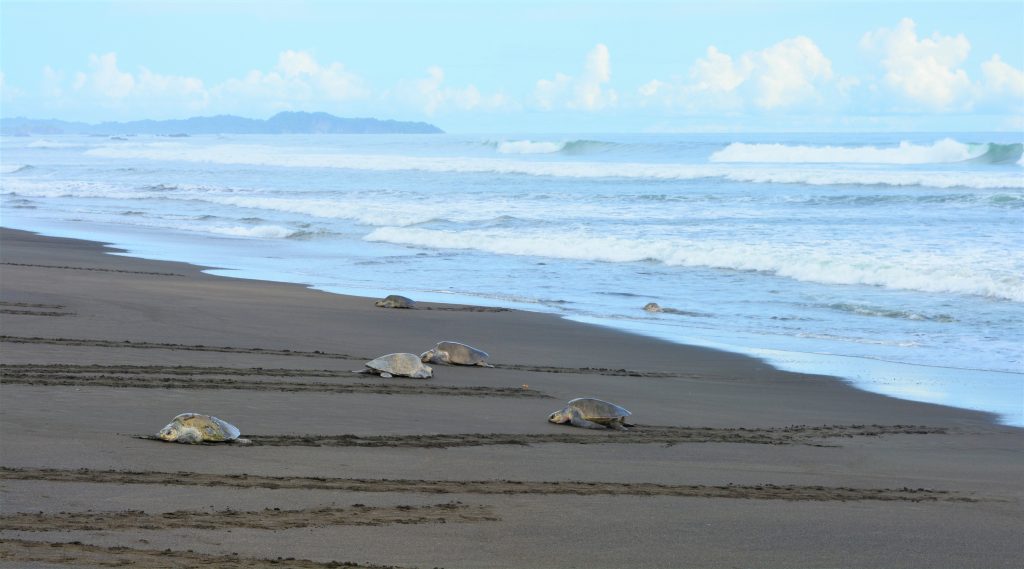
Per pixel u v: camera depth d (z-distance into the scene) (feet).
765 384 56.18
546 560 23.68
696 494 31.89
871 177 185.57
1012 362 62.23
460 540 24.89
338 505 27.50
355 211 158.92
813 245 108.99
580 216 145.07
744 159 277.03
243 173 270.26
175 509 25.91
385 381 50.96
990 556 26.16
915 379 57.77
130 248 121.19
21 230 140.05
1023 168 216.54
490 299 86.94
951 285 86.63
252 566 21.12
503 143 358.64
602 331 72.02
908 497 33.19
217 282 91.15
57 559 20.38
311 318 72.33
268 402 43.34
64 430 35.09
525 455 36.68
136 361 51.55
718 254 104.17
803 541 26.78
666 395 52.11
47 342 55.67
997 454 41.75
